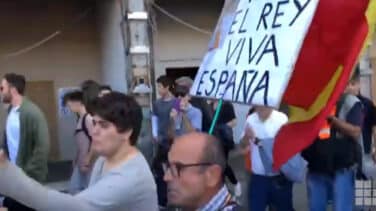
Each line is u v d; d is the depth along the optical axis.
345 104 4.83
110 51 12.88
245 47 2.50
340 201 4.99
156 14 14.10
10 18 13.28
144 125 6.70
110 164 2.65
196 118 6.52
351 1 2.15
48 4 13.57
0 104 12.41
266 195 5.25
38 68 13.53
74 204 2.23
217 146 1.98
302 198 7.88
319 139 4.94
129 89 10.88
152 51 11.85
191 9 14.40
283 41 2.22
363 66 14.27
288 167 5.04
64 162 13.17
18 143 5.05
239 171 8.58
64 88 13.55
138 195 2.52
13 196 2.04
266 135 5.14
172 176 2.00
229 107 7.02
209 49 2.95
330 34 2.20
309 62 2.25
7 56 13.28
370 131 6.62
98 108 2.61
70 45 13.80
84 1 13.87
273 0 2.34
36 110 5.11
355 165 5.01
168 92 7.05
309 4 2.14
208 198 1.97
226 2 2.87
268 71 2.26
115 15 12.28
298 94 2.28
